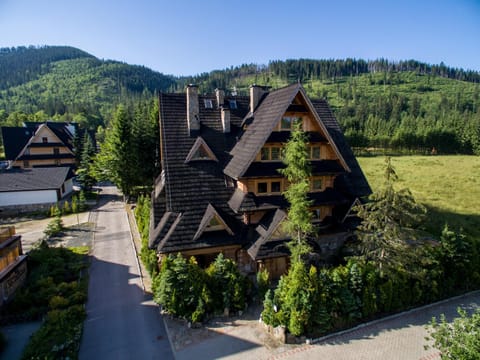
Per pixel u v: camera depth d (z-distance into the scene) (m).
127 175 45.16
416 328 16.34
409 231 18.25
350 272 17.14
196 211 20.73
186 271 16.91
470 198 40.50
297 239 18.41
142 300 19.20
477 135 93.50
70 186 53.00
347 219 23.17
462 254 19.73
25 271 22.39
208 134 24.55
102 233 33.00
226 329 16.09
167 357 14.23
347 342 15.16
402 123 113.38
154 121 48.88
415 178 52.62
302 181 17.50
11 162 61.03
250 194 20.69
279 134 21.05
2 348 15.08
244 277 18.03
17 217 40.78
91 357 14.27
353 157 26.53
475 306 18.56
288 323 15.34
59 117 136.88
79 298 18.84
